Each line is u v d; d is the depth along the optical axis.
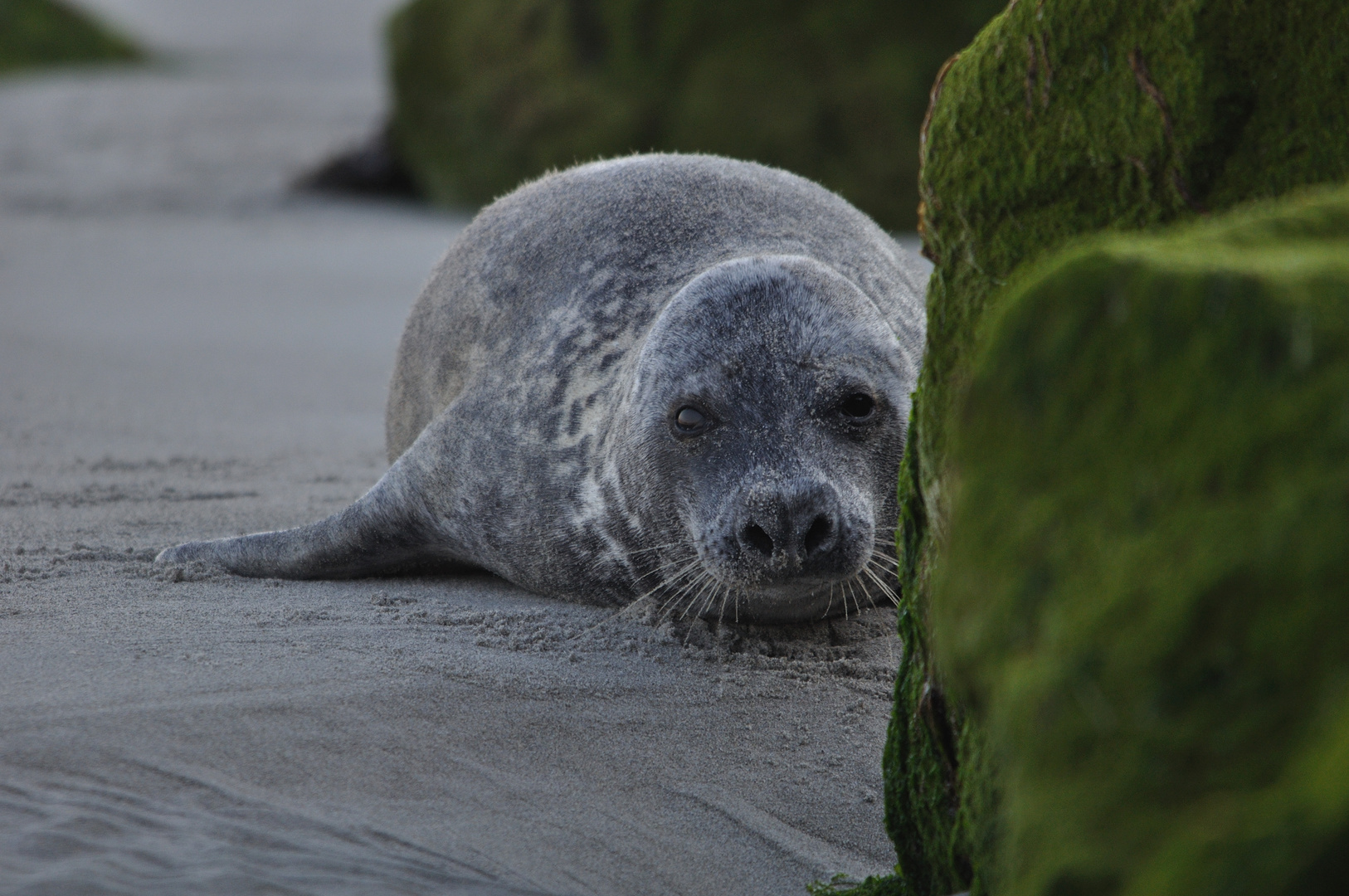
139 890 9.14
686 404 17.67
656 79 76.19
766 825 11.92
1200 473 5.27
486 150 78.75
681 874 10.82
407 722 13.00
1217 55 8.92
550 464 19.59
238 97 119.75
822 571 16.58
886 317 20.38
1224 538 5.11
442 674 14.36
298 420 31.19
